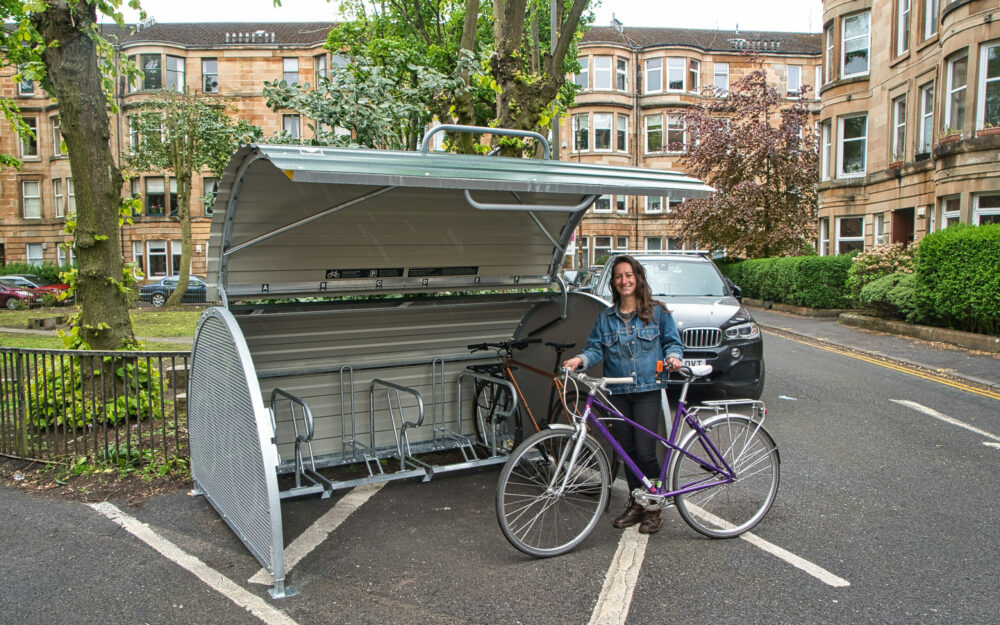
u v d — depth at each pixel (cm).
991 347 1212
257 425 378
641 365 447
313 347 559
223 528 464
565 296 587
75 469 583
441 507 503
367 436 593
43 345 1402
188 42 4047
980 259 1225
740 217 2845
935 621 346
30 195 4222
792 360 1216
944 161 1788
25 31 768
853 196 2484
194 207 4016
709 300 899
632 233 4503
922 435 699
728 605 362
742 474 466
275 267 498
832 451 643
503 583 388
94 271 723
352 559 419
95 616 354
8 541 448
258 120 3947
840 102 2516
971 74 1733
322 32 4053
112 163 744
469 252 568
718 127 2977
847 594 374
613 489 543
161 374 575
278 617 352
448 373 625
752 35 4775
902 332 1501
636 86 4475
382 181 366
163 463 584
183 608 361
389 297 557
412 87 903
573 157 4444
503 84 930
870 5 2436
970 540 443
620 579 392
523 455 415
